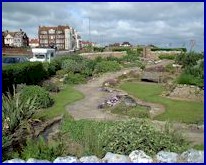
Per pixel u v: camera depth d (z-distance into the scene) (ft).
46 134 33.65
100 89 68.08
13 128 30.37
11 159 23.16
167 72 84.33
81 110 46.06
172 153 22.91
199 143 27.81
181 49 137.69
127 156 22.71
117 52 146.92
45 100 47.78
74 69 89.30
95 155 23.52
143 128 24.38
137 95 58.80
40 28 269.03
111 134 24.43
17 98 35.12
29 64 69.31
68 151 24.98
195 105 48.62
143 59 138.00
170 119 39.24
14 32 259.60
